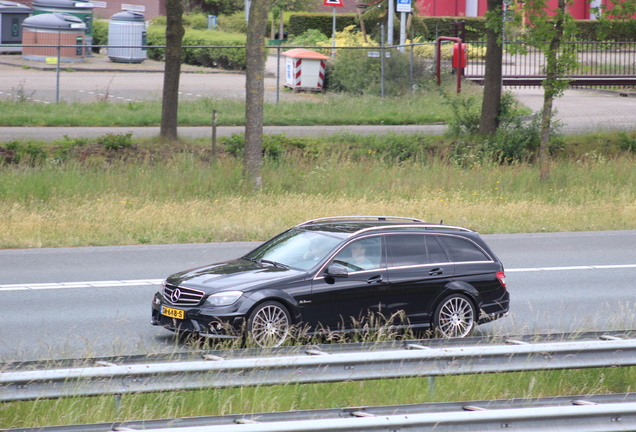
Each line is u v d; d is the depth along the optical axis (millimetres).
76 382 20453
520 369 23219
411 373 22297
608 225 65125
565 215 67000
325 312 30219
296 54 119562
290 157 81500
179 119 94000
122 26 149500
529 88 140125
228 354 23297
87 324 33875
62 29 143250
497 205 69938
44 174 68750
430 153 88250
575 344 23547
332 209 63469
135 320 34844
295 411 19906
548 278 45781
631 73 137375
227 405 22250
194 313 29094
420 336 32625
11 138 81000
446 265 32719
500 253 53469
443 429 19109
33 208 62031
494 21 81375
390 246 32219
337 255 31141
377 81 119688
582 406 19953
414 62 122312
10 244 52531
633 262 50969
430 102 111375
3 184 65562
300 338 29703
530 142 91062
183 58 157125
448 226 34031
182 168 74312
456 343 25125
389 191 72250
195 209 62875
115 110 99062
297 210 63188
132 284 42219
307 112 103125
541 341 25844
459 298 32688
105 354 27484
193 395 22484
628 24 75375
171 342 31047
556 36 76375
